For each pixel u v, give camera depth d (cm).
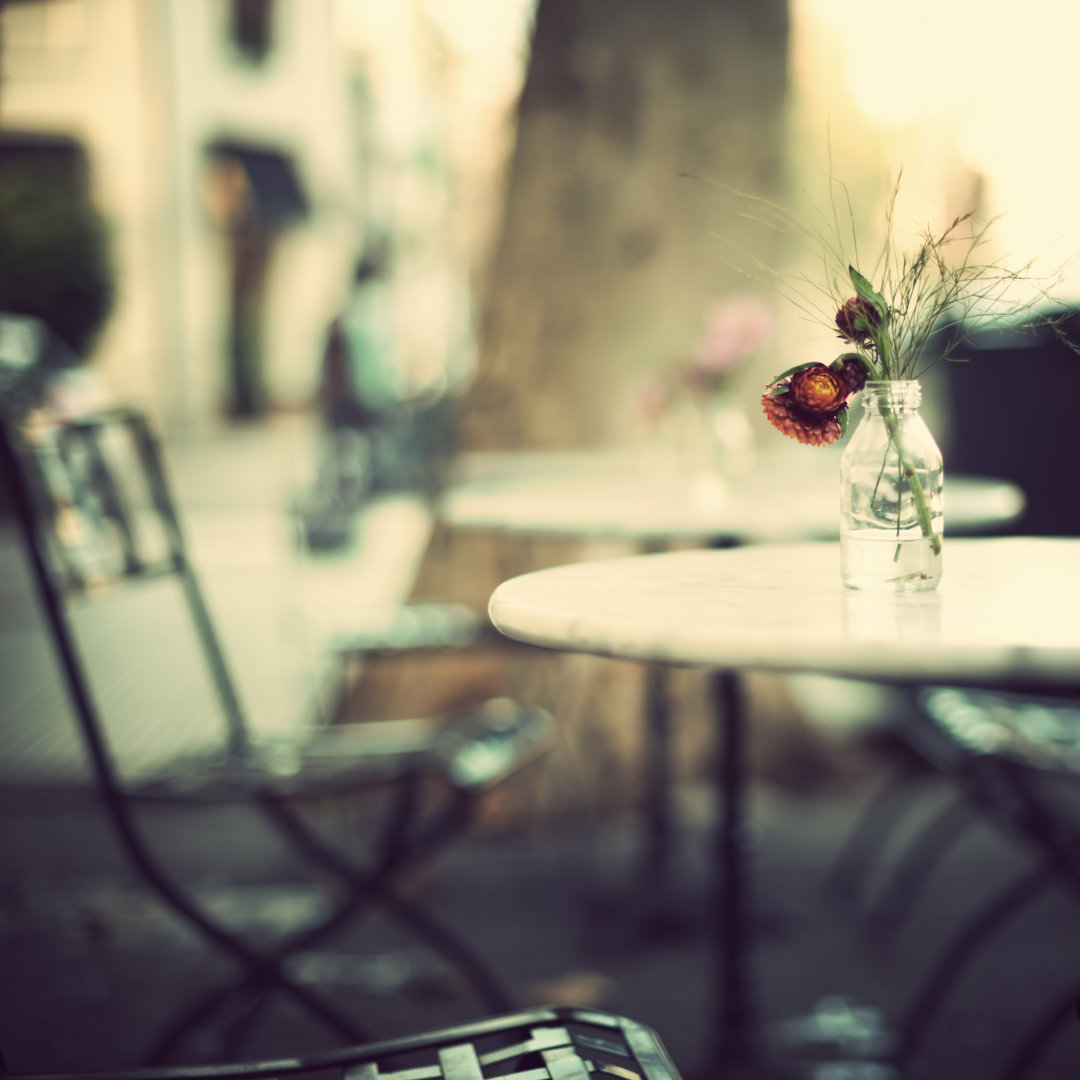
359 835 362
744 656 95
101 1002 265
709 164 400
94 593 198
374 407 822
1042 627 98
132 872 340
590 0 401
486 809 374
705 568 143
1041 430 374
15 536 938
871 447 121
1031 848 349
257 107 1981
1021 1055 183
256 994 227
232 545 916
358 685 398
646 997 264
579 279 405
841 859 345
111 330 1827
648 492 258
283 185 2000
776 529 207
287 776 206
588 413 404
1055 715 238
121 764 405
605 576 136
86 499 201
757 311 278
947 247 127
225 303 2009
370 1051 109
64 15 1889
